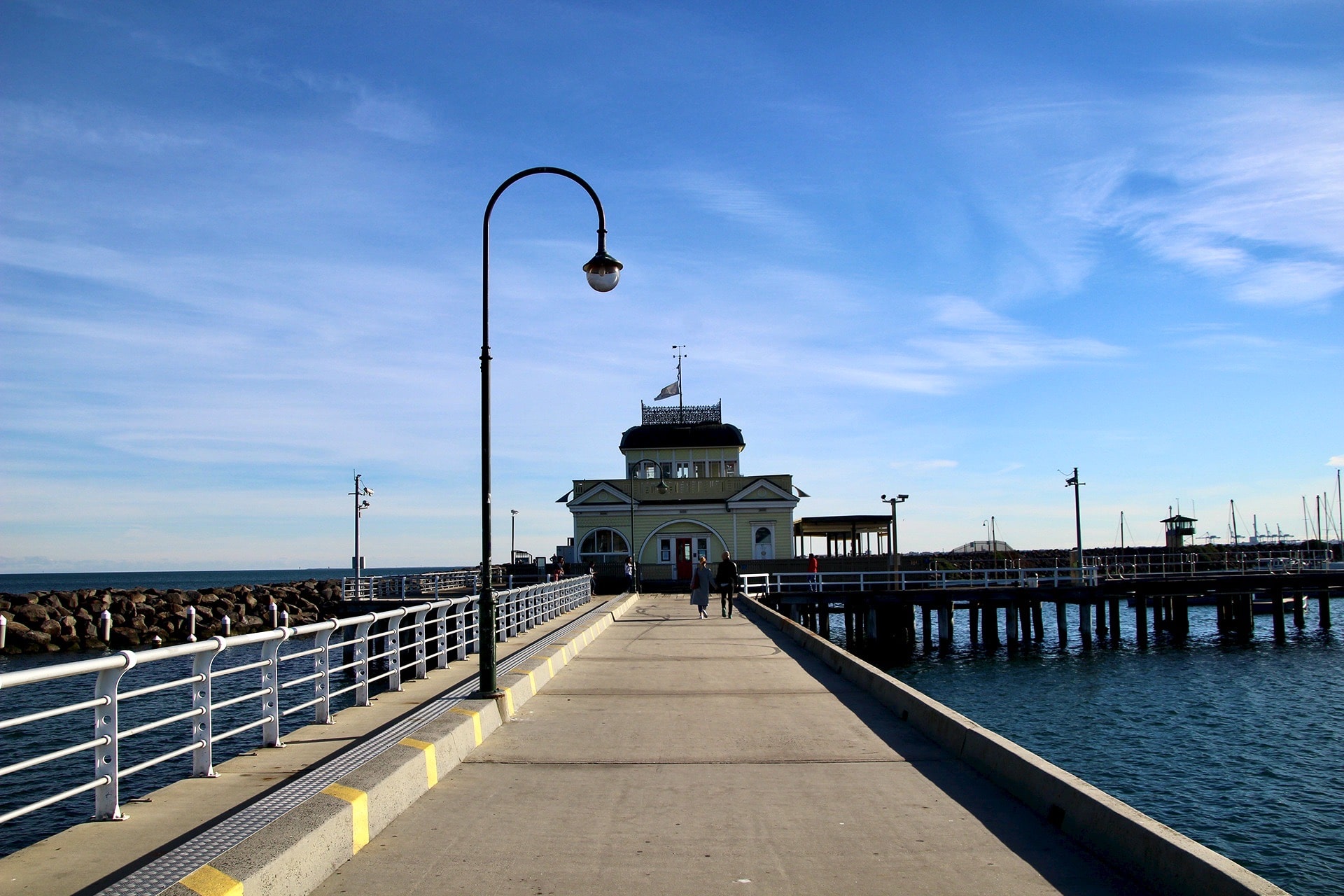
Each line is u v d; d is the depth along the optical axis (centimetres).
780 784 831
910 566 4741
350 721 1048
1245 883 485
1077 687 3150
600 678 1518
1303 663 3741
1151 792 1816
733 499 4944
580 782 837
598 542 5000
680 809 750
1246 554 7725
